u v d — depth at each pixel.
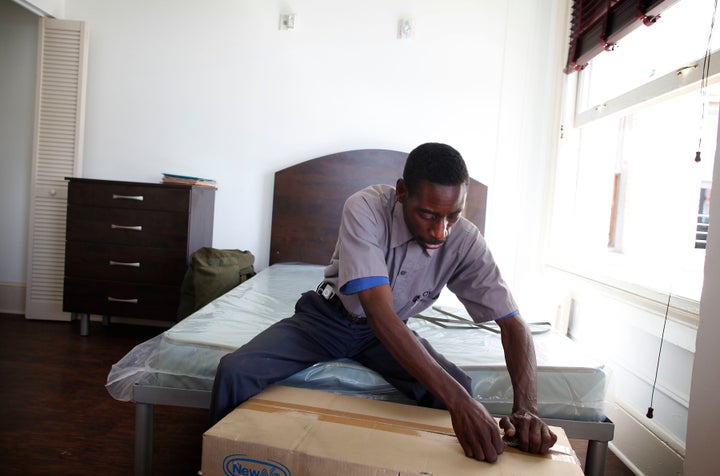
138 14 3.05
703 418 1.18
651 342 1.79
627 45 2.33
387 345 0.98
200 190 2.83
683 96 1.84
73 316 3.13
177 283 2.74
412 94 2.99
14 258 3.17
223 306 1.85
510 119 2.94
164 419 1.92
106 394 2.07
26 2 2.78
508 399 1.36
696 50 1.74
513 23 2.91
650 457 1.64
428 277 1.23
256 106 3.06
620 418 1.88
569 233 2.77
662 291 1.72
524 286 2.89
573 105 2.71
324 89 3.03
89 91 3.09
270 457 0.85
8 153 3.14
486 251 1.20
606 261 2.56
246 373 1.08
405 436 0.94
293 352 1.21
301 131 3.06
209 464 0.88
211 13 3.04
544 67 2.88
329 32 3.00
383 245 1.16
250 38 3.04
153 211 2.72
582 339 2.47
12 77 3.10
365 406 1.08
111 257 2.76
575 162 2.75
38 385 2.12
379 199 1.18
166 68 3.07
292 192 3.00
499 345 1.58
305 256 3.02
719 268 1.16
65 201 3.02
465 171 1.00
